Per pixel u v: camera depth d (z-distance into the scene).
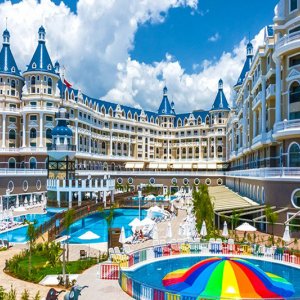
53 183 58.75
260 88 53.06
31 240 28.05
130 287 19.84
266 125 49.06
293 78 39.59
